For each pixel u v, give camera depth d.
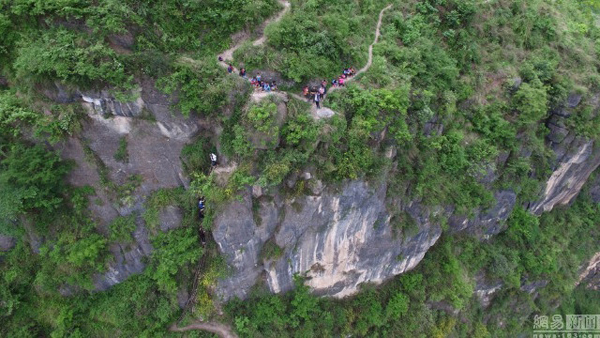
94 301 25.56
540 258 33.62
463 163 26.28
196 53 21.12
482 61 27.66
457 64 26.92
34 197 20.83
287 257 24.89
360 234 25.38
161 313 25.03
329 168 21.09
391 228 25.97
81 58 18.12
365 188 22.61
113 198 22.67
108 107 19.89
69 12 18.23
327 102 21.62
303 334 26.61
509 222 33.09
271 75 21.58
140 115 20.47
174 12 20.19
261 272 25.61
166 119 20.56
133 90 19.14
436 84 24.88
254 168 20.91
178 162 22.36
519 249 33.81
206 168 22.36
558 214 37.59
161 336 25.45
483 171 26.30
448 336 30.89
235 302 26.30
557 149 29.84
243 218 21.86
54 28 18.64
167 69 19.33
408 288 29.41
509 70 27.27
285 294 27.25
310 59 21.64
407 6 26.55
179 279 25.05
